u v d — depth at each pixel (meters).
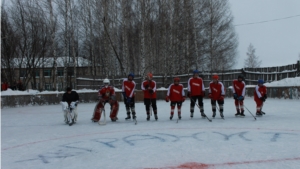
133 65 34.88
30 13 24.12
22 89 23.55
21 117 12.86
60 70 42.28
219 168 4.28
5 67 24.59
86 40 31.52
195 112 12.59
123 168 4.48
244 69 25.00
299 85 18.58
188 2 26.77
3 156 5.61
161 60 28.59
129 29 27.31
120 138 6.95
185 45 28.62
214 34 30.38
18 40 23.78
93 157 5.26
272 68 24.16
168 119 10.38
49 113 14.49
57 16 25.08
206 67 32.00
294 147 5.48
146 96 10.16
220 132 7.29
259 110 10.42
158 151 5.48
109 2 24.52
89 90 22.25
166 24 26.06
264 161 4.57
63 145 6.44
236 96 10.41
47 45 26.28
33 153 5.79
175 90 10.11
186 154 5.17
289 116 10.19
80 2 28.56
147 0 24.72
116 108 10.24
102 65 33.66
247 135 6.80
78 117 12.15
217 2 29.69
